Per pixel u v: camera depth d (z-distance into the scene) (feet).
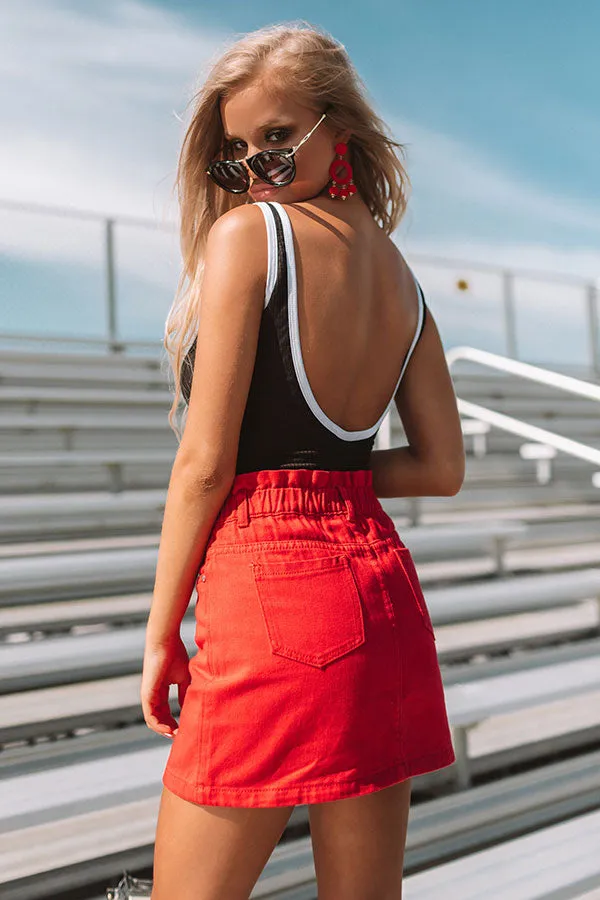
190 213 4.49
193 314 4.41
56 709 8.09
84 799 6.23
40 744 7.47
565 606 12.92
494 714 8.21
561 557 15.29
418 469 4.54
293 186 4.05
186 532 3.67
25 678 8.51
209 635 3.58
